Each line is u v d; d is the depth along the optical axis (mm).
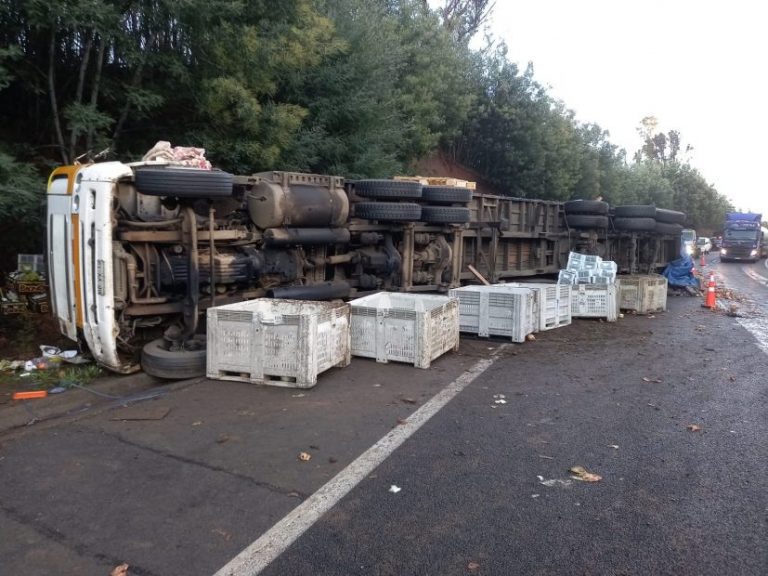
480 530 3564
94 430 5059
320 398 5988
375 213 9359
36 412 5402
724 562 3277
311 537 3453
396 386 6484
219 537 3438
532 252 15148
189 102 10312
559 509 3844
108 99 9469
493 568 3184
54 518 3623
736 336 10305
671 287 17875
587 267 11859
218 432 5039
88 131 8445
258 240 7949
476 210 12570
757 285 23562
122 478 4168
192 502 3842
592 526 3641
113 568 3133
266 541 3400
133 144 10414
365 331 7512
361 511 3764
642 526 3652
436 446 4852
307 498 3922
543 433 5219
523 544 3426
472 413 5691
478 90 25516
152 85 9742
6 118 9734
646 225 17031
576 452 4805
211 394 6039
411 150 20125
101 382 6215
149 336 6992
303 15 11477
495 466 4488
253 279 7777
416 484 4160
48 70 8984
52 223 6973
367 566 3182
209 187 6277
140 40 9289
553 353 8438
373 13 16531
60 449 4652
